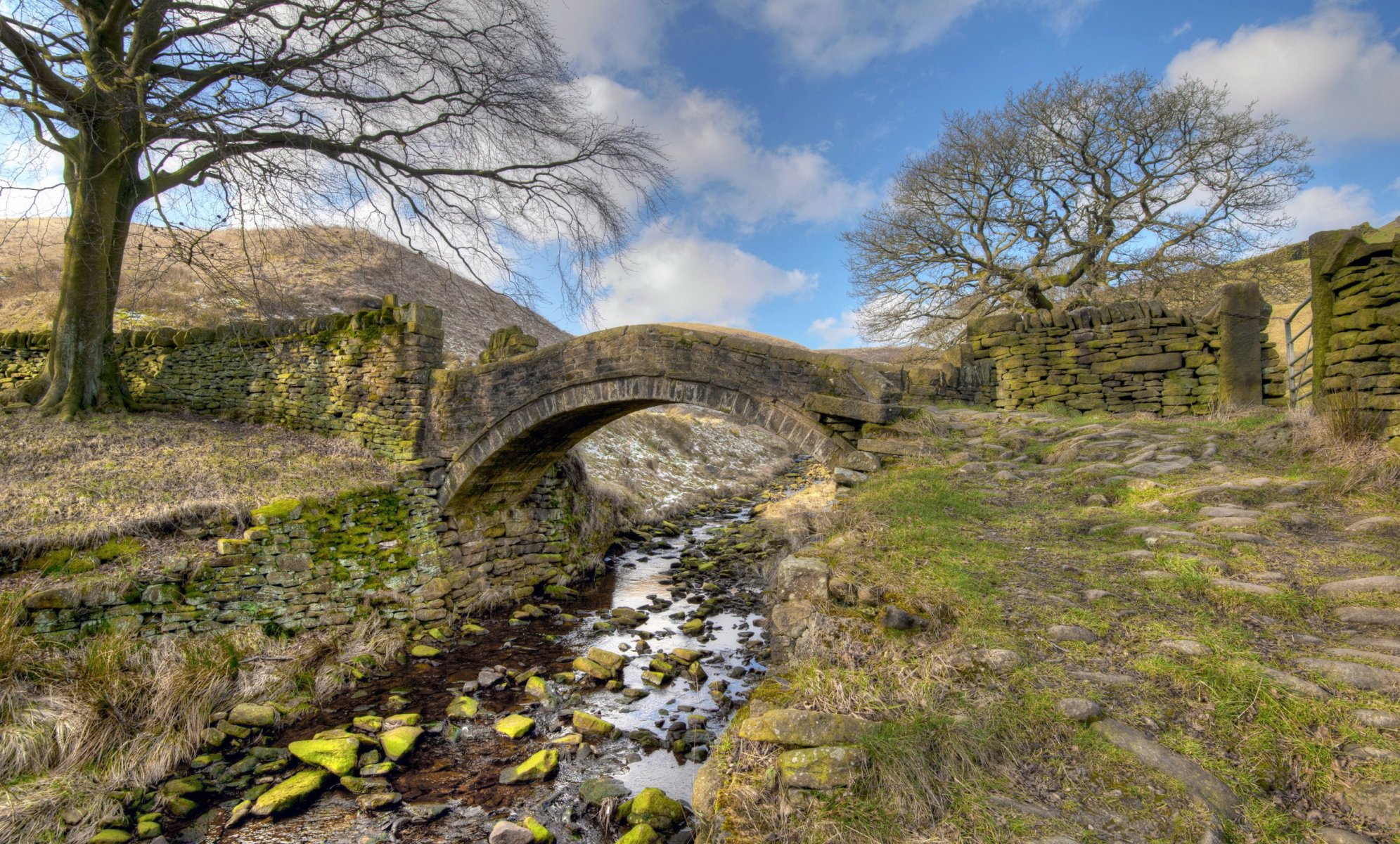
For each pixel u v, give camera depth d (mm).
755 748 3438
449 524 10875
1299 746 2797
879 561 5035
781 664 4293
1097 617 4020
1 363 14445
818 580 4730
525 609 10578
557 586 11836
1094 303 17719
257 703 6734
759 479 24047
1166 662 3455
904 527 5738
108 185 11617
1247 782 2703
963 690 3471
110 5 11086
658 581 12453
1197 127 17297
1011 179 19141
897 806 2904
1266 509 5391
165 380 13734
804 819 2980
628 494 17172
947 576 4656
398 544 10039
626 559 14078
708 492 20609
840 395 7926
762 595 11094
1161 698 3238
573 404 9797
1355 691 3041
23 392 11828
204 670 6684
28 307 20469
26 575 6898
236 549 8047
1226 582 4184
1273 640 3596
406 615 9531
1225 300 10305
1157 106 17328
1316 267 6832
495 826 4852
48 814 4820
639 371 9219
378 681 7852
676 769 5746
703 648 8750
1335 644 3475
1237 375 10164
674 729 6422
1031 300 18516
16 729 5336
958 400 12953
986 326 13336
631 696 7203
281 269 26672
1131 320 11531
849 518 6242
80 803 4973
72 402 11648
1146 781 2770
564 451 11992
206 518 8336
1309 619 3766
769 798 3180
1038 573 4773
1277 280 17578
